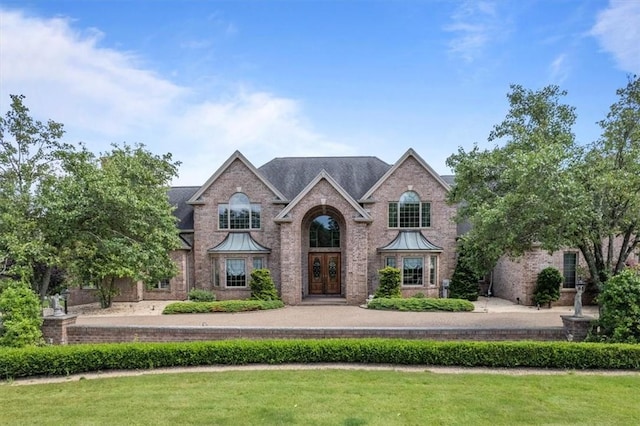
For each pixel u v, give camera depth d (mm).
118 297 26047
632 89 13578
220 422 7492
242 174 26656
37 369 10945
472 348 11578
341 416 7742
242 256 25781
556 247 13062
